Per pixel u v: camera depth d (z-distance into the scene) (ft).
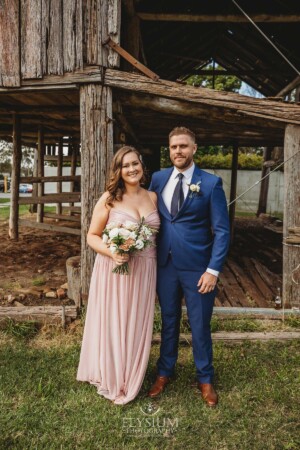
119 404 9.15
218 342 12.17
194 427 8.50
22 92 13.69
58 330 12.75
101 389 9.56
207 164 53.83
